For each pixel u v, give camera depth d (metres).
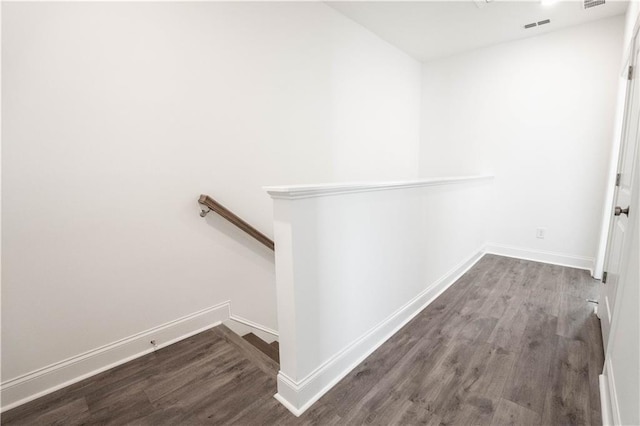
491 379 1.60
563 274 3.14
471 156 3.98
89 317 1.66
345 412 1.40
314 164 2.93
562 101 3.30
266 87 2.42
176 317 2.01
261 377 1.64
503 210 3.79
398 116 3.98
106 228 1.68
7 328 1.43
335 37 3.00
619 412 1.17
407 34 3.45
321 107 2.94
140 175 1.79
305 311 1.40
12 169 1.39
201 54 2.01
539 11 2.91
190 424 1.34
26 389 1.49
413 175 4.39
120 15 1.65
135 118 1.74
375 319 1.90
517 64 3.55
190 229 2.03
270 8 2.40
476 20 3.11
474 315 2.30
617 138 2.79
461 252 3.15
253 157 2.38
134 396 1.51
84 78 1.56
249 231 2.22
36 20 1.41
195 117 2.00
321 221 1.44
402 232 2.08
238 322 2.34
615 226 2.06
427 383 1.58
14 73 1.37
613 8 2.83
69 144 1.53
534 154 3.52
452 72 4.05
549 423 1.33
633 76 1.98
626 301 1.31
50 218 1.50
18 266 1.44
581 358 1.77
